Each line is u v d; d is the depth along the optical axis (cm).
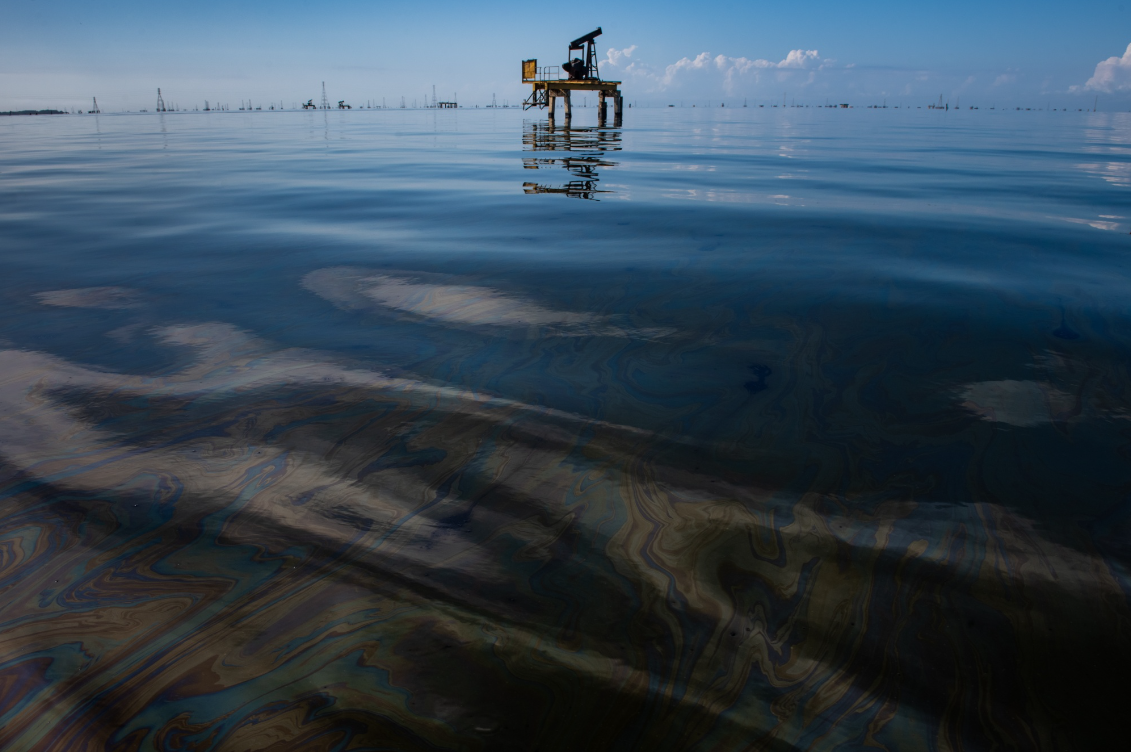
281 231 475
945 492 158
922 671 107
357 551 135
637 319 286
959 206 586
